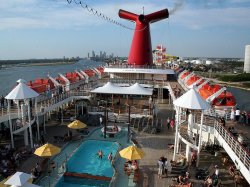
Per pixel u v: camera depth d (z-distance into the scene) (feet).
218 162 71.00
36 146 80.12
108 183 63.57
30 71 597.93
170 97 137.90
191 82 123.75
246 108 205.77
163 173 65.57
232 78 453.17
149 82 145.59
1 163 66.59
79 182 65.26
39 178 62.59
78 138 91.15
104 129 93.45
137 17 152.76
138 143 86.89
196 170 66.39
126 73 161.48
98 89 118.42
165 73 154.71
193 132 73.26
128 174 65.05
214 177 59.47
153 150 81.05
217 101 87.51
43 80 126.41
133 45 157.69
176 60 291.79
